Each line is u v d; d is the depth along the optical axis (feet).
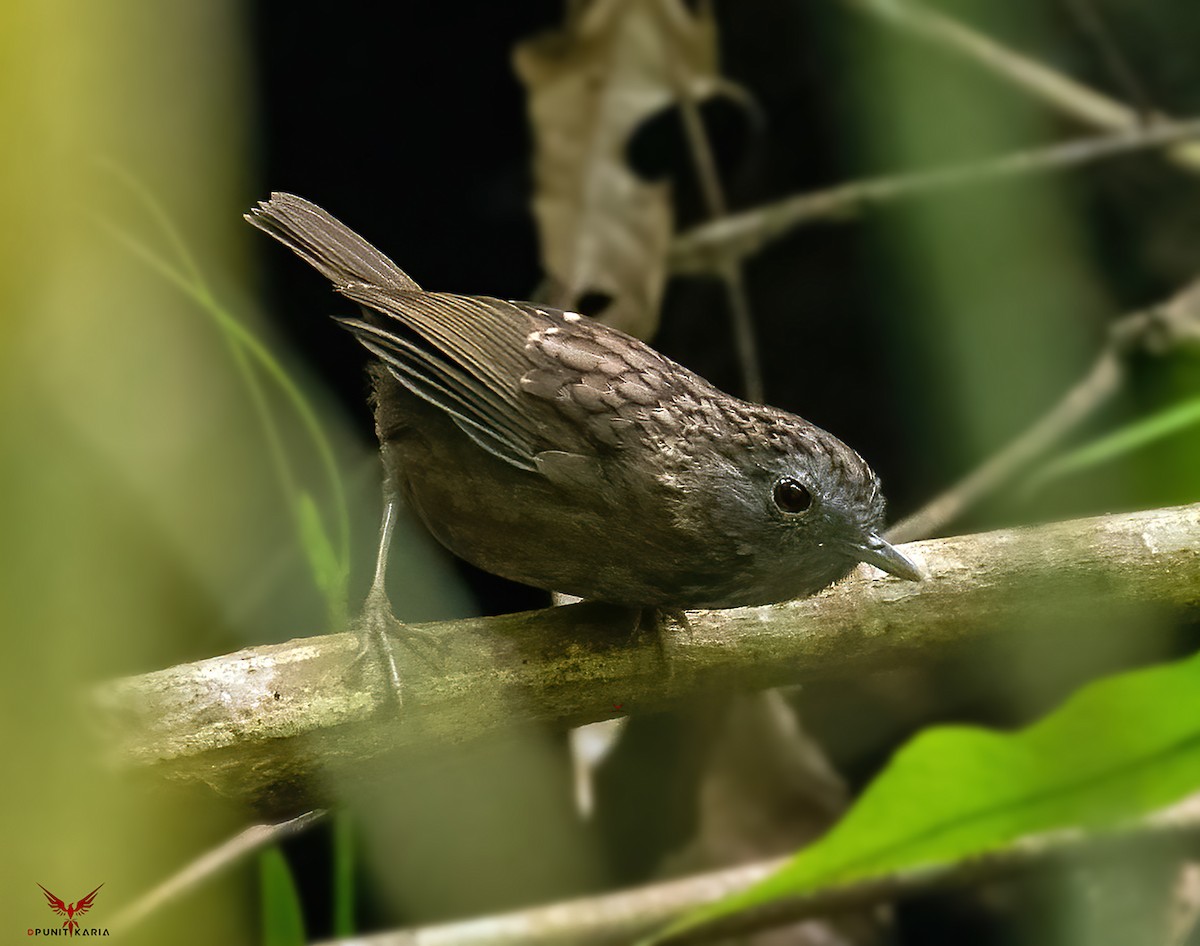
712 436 22.77
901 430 36.65
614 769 31.83
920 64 27.58
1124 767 12.58
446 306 24.85
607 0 35.45
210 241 25.73
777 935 30.12
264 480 34.06
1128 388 33.27
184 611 29.45
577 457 22.84
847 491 22.71
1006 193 28.78
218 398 30.42
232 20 21.91
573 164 34.27
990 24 36.19
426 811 34.12
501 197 41.37
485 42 40.19
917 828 12.59
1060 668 30.07
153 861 20.06
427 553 37.55
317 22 39.37
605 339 24.54
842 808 30.14
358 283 26.30
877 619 22.95
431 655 21.52
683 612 23.52
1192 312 33.32
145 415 25.63
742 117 40.37
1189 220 39.06
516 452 23.13
